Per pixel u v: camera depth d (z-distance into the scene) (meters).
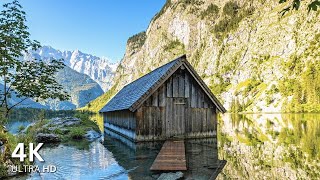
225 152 18.75
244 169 13.65
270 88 191.50
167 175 12.08
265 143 23.19
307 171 13.22
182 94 25.47
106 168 13.99
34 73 16.94
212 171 13.24
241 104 189.62
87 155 17.97
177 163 14.25
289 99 166.88
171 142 22.72
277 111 162.62
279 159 16.23
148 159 16.25
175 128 24.95
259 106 182.12
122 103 30.62
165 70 24.98
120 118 31.38
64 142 25.38
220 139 26.25
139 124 23.66
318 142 22.66
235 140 25.50
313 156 16.98
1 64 14.92
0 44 15.25
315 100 140.62
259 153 18.31
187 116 25.58
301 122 52.62
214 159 16.25
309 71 164.12
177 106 25.19
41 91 17.14
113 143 24.19
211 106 26.70
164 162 14.52
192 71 25.45
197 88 26.20
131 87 38.78
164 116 24.58
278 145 21.84
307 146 20.89
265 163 15.12
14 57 15.77
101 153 18.70
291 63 192.88
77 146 22.48
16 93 16.98
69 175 12.60
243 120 69.19
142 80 34.12
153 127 24.14
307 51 190.75
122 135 29.72
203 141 24.45
